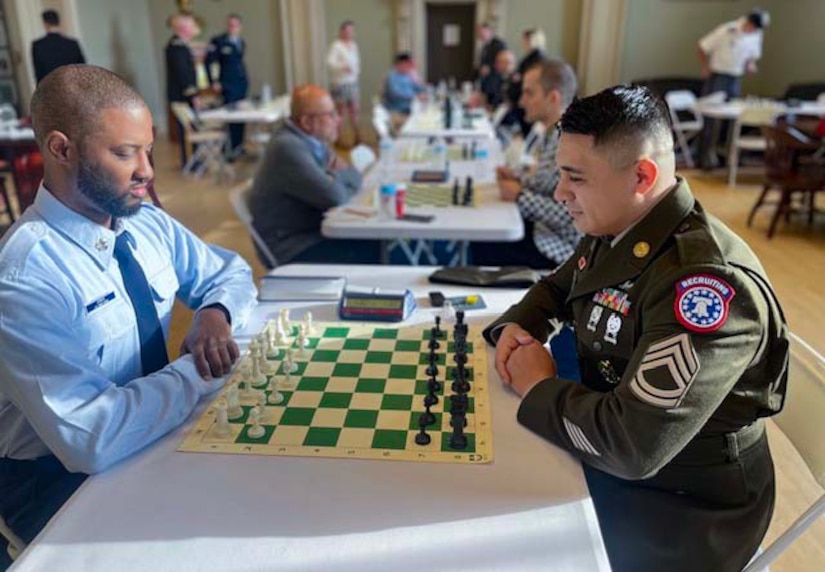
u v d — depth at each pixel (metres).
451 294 1.65
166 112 9.91
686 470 1.11
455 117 5.70
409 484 0.95
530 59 5.76
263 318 1.53
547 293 1.41
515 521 0.88
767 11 8.37
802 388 1.23
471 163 3.80
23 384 0.98
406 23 9.21
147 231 1.41
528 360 1.19
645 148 1.02
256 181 2.96
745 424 1.09
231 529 0.87
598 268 1.14
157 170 7.33
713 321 0.93
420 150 4.04
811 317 3.38
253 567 0.81
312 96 2.89
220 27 9.42
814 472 1.16
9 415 1.17
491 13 9.12
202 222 5.16
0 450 1.18
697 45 8.81
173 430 1.08
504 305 1.59
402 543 0.84
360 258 3.07
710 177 6.90
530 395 1.08
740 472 1.10
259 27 9.41
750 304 0.96
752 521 1.11
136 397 1.04
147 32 9.54
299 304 1.61
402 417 1.10
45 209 1.12
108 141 1.07
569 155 1.07
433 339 1.36
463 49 9.51
